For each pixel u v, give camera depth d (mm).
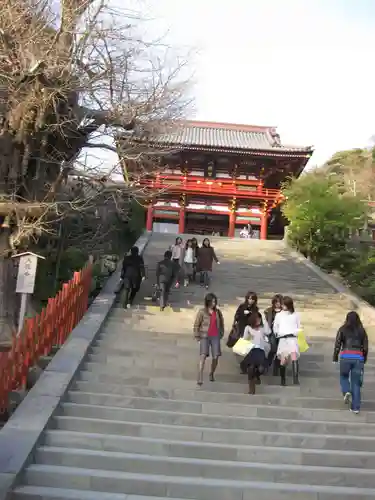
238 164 35281
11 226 12477
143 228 28594
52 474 6484
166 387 9516
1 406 7887
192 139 36812
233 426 8148
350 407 8922
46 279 16531
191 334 12562
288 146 35156
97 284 18266
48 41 11711
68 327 12047
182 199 35562
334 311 15984
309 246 23781
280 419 8289
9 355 8266
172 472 6898
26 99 11547
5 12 11219
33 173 13250
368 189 50531
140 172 16609
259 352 9219
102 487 6484
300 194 26047
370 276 20188
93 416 8172
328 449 7691
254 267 21141
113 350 10984
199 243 25766
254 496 6457
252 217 36156
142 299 15805
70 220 17719
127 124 13258
